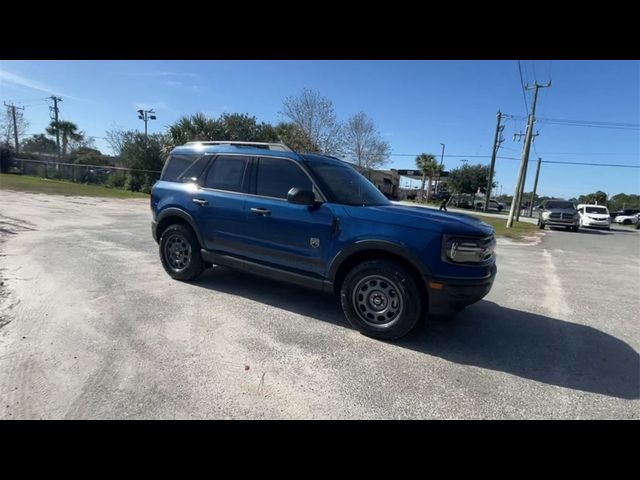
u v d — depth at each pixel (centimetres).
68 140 4912
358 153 3391
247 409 255
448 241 346
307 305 463
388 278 365
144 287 497
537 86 2116
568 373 333
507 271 789
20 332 347
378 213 379
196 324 387
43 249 685
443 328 421
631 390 308
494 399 285
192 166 519
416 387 296
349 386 291
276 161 448
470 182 6131
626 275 807
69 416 238
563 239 1655
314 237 405
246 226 453
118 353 318
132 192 2573
